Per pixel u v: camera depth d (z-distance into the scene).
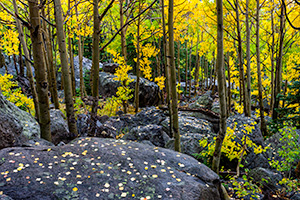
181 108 8.76
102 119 7.57
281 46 7.15
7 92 6.79
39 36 3.20
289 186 3.43
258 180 3.97
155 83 13.60
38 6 3.10
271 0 6.86
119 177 2.36
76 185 2.17
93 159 2.68
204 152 4.50
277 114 7.54
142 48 9.20
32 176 2.20
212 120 7.86
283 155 3.79
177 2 7.35
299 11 6.62
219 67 3.10
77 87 16.03
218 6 2.94
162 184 2.29
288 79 9.70
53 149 2.86
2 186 1.98
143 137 6.18
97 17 3.59
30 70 4.96
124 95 8.77
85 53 21.97
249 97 6.45
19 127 3.29
